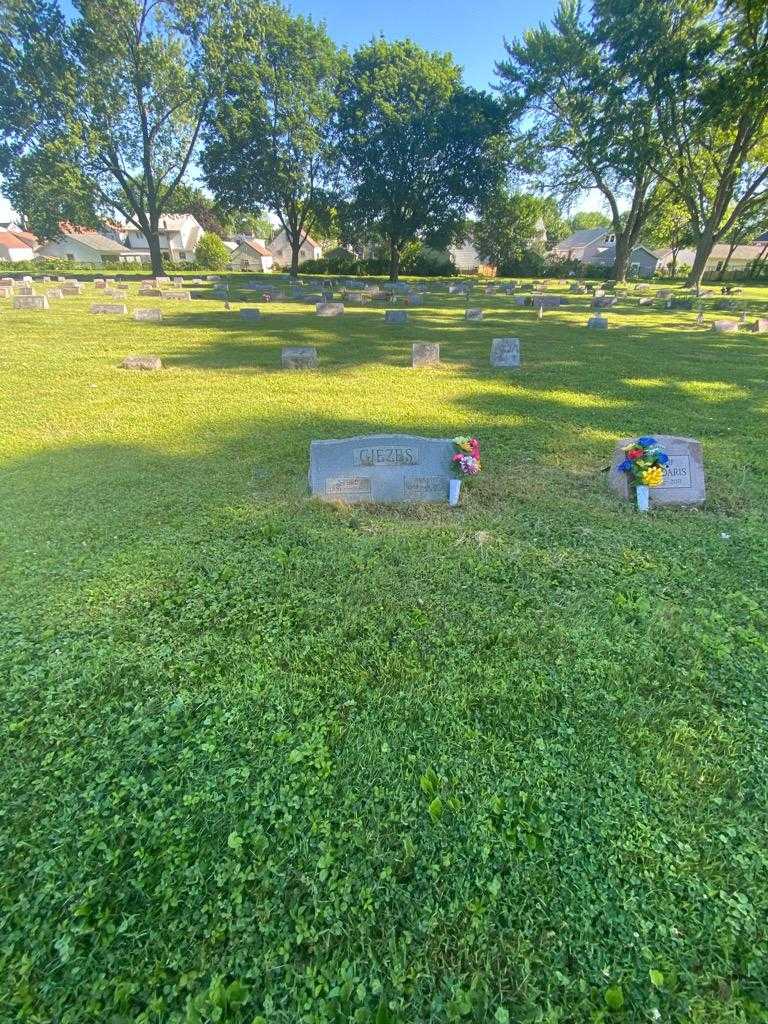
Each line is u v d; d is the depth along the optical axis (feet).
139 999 5.19
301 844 6.45
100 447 20.20
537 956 5.47
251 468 18.07
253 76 103.65
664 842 6.48
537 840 6.48
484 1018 5.05
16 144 102.78
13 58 94.68
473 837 6.53
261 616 10.50
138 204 119.85
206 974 5.35
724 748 7.72
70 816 6.79
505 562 12.36
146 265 184.55
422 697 8.55
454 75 118.52
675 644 9.71
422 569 12.06
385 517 14.84
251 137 109.81
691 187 105.19
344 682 8.86
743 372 33.32
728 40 85.51
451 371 32.86
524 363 35.70
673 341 45.68
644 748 7.68
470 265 228.84
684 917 5.77
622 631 10.04
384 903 5.90
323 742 7.79
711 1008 5.12
